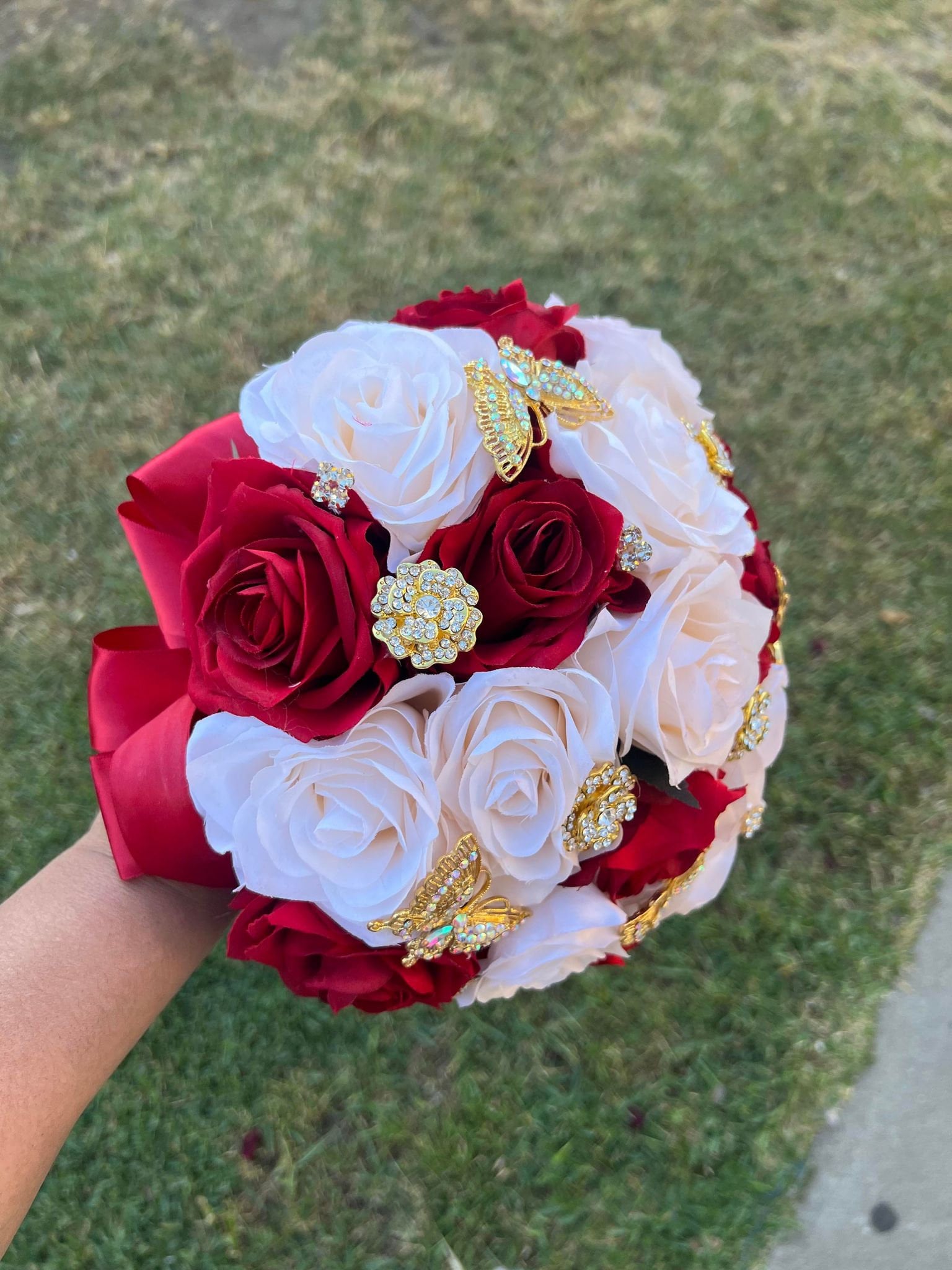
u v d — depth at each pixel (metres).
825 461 1.04
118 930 0.45
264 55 1.26
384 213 1.15
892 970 0.83
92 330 1.06
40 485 0.98
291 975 0.43
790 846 0.87
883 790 0.89
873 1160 0.77
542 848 0.41
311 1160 0.76
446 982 0.45
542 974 0.46
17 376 1.03
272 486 0.39
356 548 0.38
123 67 1.22
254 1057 0.78
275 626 0.36
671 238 1.16
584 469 0.41
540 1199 0.76
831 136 1.26
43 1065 0.40
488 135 1.21
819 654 0.95
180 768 0.43
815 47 1.34
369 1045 0.79
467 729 0.38
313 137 1.19
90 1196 0.75
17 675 0.90
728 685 0.44
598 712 0.39
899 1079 0.79
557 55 1.29
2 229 1.12
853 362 1.10
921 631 0.96
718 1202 0.76
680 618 0.41
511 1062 0.79
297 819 0.38
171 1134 0.76
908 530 1.01
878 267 1.16
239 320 1.07
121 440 1.00
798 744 0.90
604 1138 0.77
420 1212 0.75
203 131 1.19
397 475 0.38
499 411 0.40
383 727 0.38
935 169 1.24
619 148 1.22
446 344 0.41
